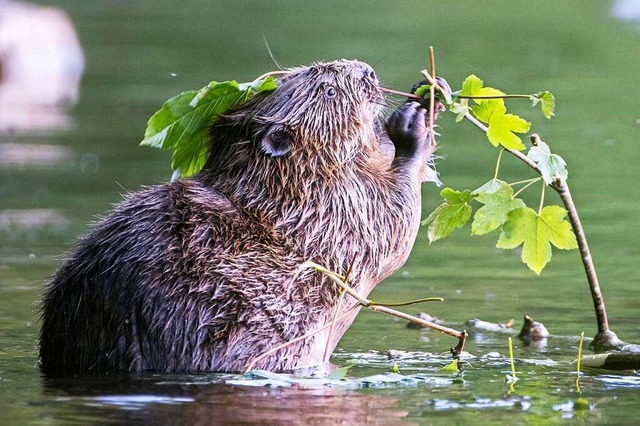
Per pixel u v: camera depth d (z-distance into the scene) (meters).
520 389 9.08
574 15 43.44
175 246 9.77
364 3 48.97
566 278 14.32
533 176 20.28
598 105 27.27
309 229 10.32
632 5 43.53
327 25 41.06
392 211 10.71
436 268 15.06
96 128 25.55
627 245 15.97
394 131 11.13
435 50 34.69
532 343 11.27
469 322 12.04
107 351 9.62
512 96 10.49
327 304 10.09
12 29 33.31
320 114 10.73
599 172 20.80
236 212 10.20
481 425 7.94
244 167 10.50
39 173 20.84
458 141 24.62
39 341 10.15
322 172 10.53
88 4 50.25
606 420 8.08
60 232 16.66
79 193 19.30
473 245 16.64
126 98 28.89
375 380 9.34
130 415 8.12
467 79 10.52
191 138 11.07
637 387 9.17
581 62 33.78
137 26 42.94
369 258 10.59
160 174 20.80
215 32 40.38
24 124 25.95
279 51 34.25
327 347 10.17
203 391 8.85
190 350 9.59
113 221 9.98
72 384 9.12
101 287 9.68
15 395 8.73
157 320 9.57
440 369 9.92
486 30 39.66
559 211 10.21
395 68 31.03
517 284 14.07
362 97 11.02
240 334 9.67
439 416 8.16
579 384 9.29
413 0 49.84
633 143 23.33
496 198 10.29
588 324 12.07
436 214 10.44
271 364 9.73
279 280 9.91
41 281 13.81
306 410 8.30
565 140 23.50
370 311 12.83
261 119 10.65
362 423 7.97
